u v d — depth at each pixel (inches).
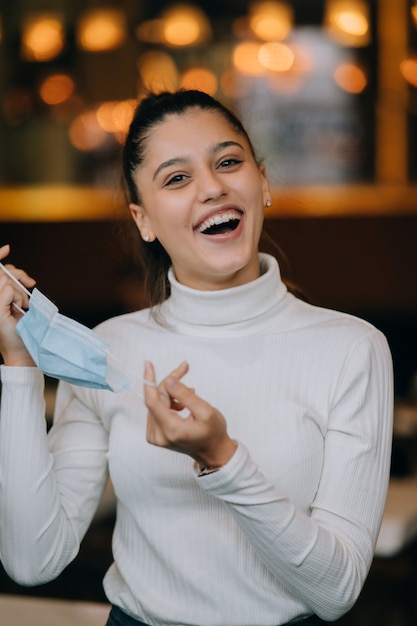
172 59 266.5
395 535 120.0
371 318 255.6
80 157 271.9
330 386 71.4
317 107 260.7
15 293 72.9
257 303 74.9
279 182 94.4
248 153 75.7
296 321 75.6
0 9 267.1
